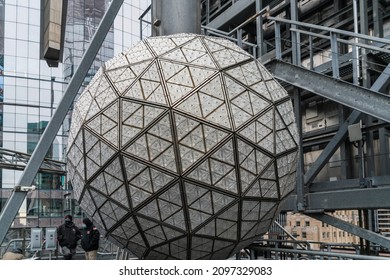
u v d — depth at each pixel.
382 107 5.97
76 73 6.42
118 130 4.45
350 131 7.34
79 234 8.53
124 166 4.42
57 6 7.89
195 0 6.34
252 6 11.73
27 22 32.62
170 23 6.20
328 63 9.09
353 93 6.43
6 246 9.88
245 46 12.39
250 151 4.45
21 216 27.81
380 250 8.87
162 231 4.61
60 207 28.95
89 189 4.89
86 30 32.94
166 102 4.32
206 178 4.30
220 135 4.31
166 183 4.31
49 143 6.10
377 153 8.84
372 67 8.33
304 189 7.97
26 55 32.34
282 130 4.85
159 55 4.75
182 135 4.27
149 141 4.32
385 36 8.76
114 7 6.89
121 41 35.75
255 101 4.63
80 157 4.91
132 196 4.47
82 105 5.04
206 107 4.34
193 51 4.83
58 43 7.93
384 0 8.91
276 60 7.89
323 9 10.81
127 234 4.88
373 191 6.62
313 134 10.30
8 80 31.52
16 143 31.09
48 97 32.59
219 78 4.54
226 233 4.71
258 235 5.27
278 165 4.75
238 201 4.48
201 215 4.45
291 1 9.80
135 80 4.57
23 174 5.86
